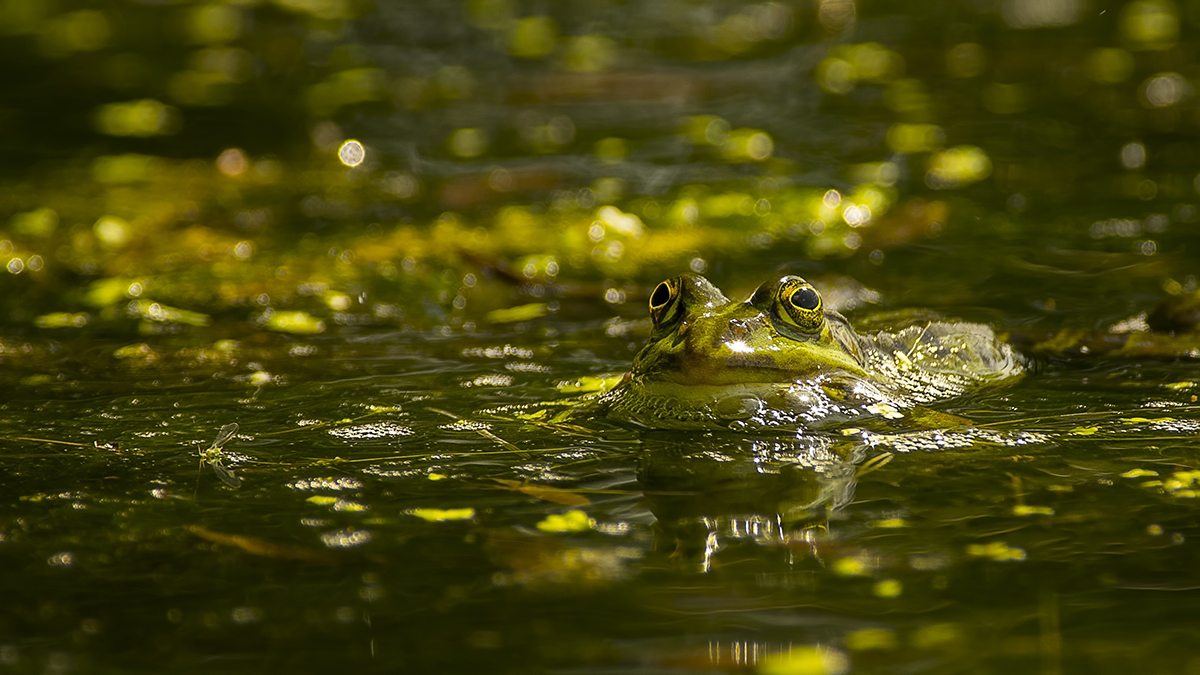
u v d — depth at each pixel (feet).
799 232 66.23
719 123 93.81
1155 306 50.78
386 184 78.89
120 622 24.09
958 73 106.42
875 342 42.55
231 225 69.31
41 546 27.68
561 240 65.46
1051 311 50.72
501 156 85.81
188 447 34.63
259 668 22.24
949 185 74.54
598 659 22.34
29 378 42.70
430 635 23.39
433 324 51.55
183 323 51.34
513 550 27.25
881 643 22.72
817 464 32.68
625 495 30.58
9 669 22.25
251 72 113.39
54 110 98.84
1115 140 83.15
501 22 133.28
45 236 66.33
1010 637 22.81
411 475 32.14
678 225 68.18
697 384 35.42
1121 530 27.58
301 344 47.98
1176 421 35.81
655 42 123.34
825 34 124.47
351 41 125.29
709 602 24.62
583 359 45.47
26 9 139.03
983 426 35.68
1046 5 131.03
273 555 27.14
